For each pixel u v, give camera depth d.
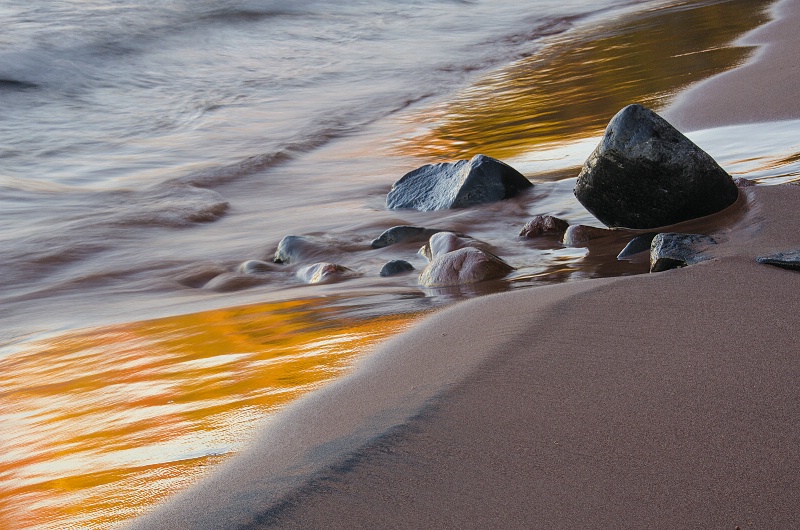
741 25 12.85
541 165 7.29
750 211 4.42
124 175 9.46
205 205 7.83
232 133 11.36
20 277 6.15
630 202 4.84
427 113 11.35
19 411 3.34
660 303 3.08
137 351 3.97
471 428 2.26
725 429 2.12
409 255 5.45
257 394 2.94
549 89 11.32
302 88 13.87
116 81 14.04
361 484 2.03
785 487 1.87
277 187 8.45
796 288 3.10
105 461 2.59
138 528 2.03
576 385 2.46
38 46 14.73
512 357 2.72
